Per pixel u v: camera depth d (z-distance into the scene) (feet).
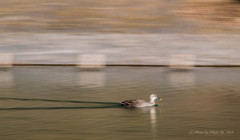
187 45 242.17
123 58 215.72
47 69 195.42
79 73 185.78
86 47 234.99
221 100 132.67
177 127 104.37
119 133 99.71
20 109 120.26
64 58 215.51
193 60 214.07
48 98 134.00
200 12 313.53
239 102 129.49
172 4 326.65
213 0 335.47
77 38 253.44
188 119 110.93
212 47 239.09
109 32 267.80
